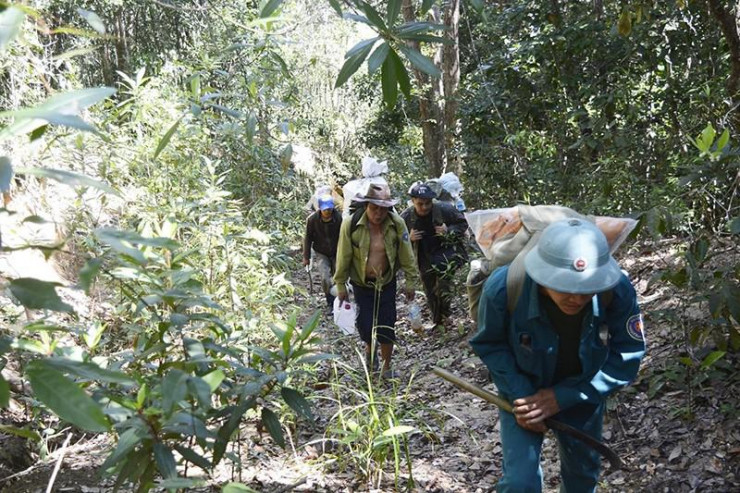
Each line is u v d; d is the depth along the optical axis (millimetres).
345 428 5168
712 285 5477
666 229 4953
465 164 12008
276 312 7754
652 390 5086
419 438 5691
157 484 2779
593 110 9219
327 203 9719
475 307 3824
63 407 1762
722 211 5984
